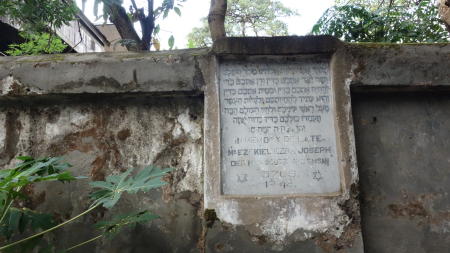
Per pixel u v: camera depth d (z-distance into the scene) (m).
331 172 2.39
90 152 2.58
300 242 2.25
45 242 2.46
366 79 2.50
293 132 2.45
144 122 2.60
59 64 2.55
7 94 2.54
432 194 2.48
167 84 2.51
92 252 2.43
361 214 2.42
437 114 2.61
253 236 2.26
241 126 2.46
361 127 2.56
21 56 2.67
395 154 2.53
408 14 4.97
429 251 2.39
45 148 2.60
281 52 2.49
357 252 2.24
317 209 2.29
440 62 2.53
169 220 2.45
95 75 2.53
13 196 1.92
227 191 2.37
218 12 3.54
